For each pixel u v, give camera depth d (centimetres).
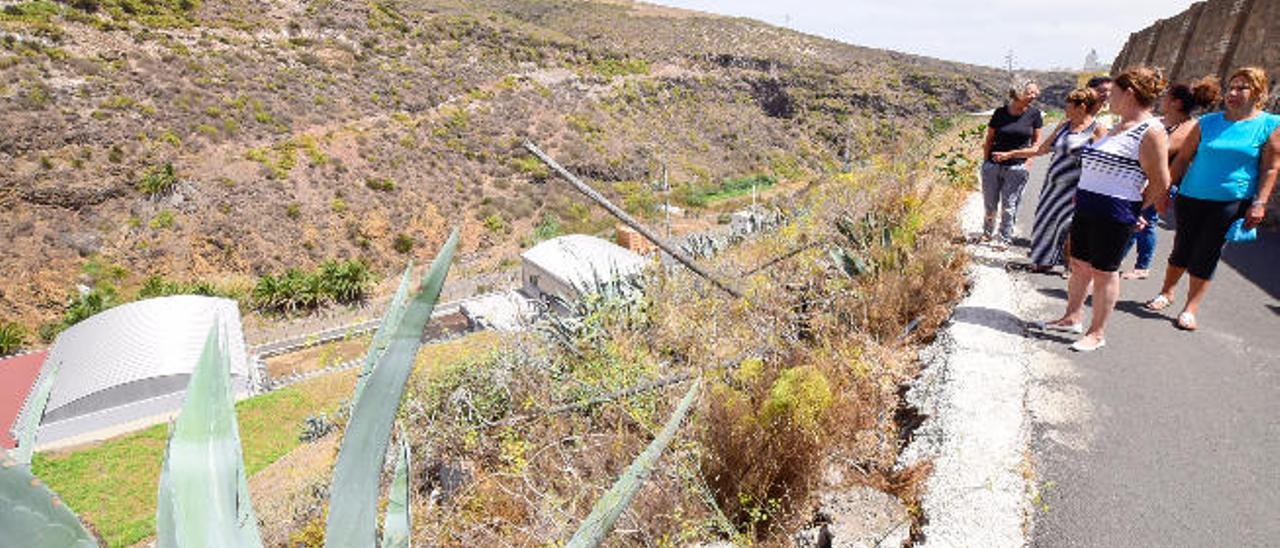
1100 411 342
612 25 14675
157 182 5556
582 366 442
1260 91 401
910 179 700
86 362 2498
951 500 273
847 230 571
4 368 2655
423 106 8050
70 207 5253
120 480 1933
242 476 108
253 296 4831
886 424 340
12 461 83
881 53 15088
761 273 526
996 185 619
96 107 5800
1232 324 452
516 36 10825
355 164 6738
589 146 8600
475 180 7381
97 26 6538
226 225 5672
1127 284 541
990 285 504
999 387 358
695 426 326
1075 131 503
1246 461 302
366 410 114
